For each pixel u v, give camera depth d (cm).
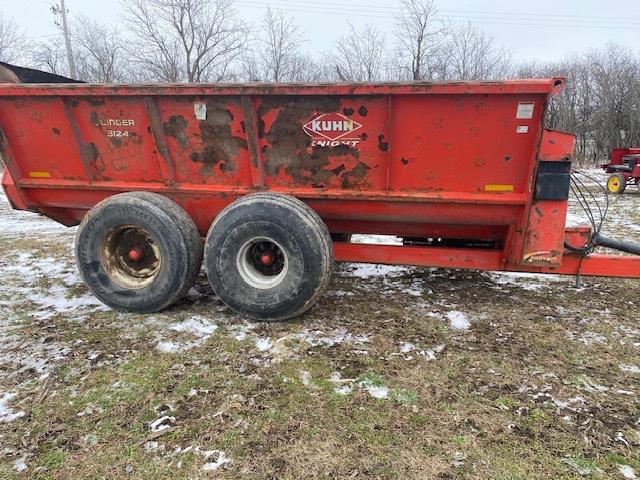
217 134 401
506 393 301
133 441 257
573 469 238
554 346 363
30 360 340
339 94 361
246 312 397
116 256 428
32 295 471
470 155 371
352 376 320
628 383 314
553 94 332
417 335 380
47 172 458
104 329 390
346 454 247
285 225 371
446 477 232
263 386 307
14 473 234
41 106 420
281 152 400
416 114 364
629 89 3019
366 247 433
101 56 3058
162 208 399
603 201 1130
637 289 486
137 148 425
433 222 412
